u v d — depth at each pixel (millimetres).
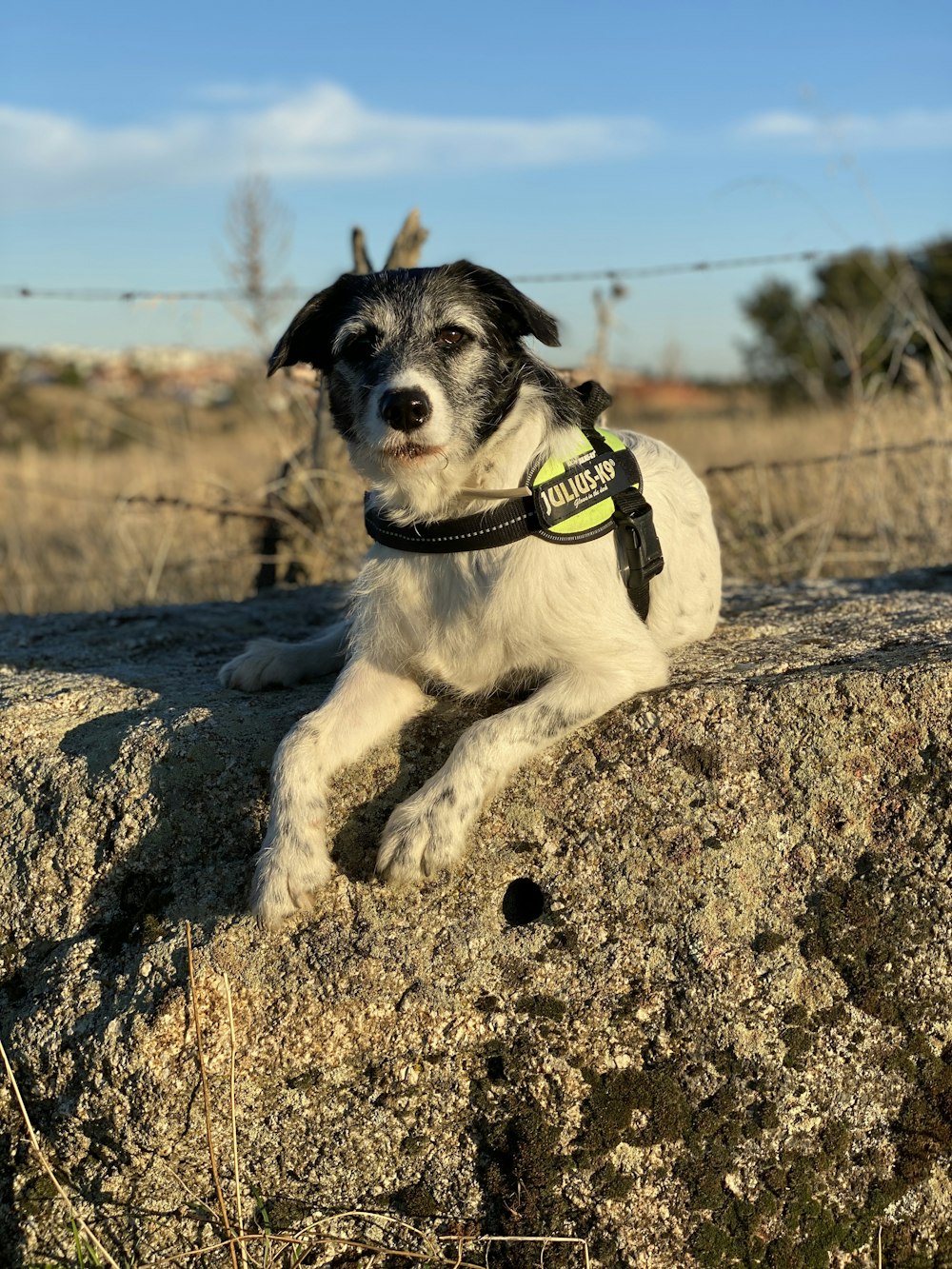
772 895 835
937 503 1788
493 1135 810
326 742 890
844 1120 808
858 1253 798
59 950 870
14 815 925
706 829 847
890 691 864
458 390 940
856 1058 813
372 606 968
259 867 834
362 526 1709
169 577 1994
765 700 873
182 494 2350
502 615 917
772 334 6633
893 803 846
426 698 979
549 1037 814
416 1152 813
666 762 863
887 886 832
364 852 868
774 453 2930
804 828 846
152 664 1175
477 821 860
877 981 818
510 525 907
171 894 872
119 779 912
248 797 905
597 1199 792
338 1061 812
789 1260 790
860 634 1041
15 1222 822
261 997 817
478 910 835
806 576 1779
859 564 1821
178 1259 811
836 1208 801
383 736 934
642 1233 790
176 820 898
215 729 935
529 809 861
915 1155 806
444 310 975
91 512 2734
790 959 822
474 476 932
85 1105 807
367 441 947
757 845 844
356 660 963
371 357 974
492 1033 816
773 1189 797
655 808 853
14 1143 831
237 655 1207
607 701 873
